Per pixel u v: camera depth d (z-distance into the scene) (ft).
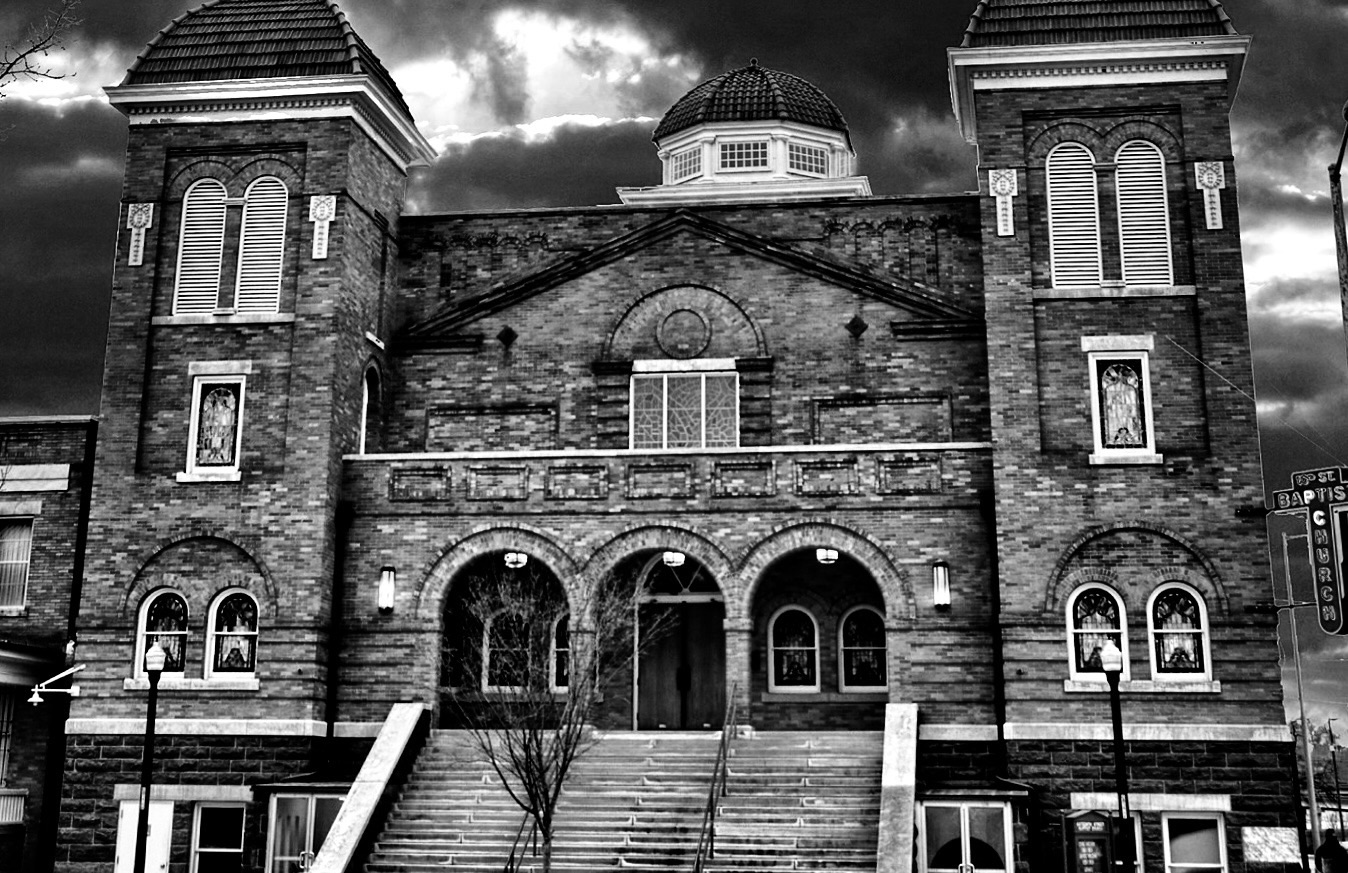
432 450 101.76
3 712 98.43
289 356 94.94
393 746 84.69
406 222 106.01
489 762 84.79
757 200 110.22
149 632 92.43
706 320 100.83
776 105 133.08
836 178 128.88
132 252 97.76
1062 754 83.92
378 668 91.56
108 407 95.50
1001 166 92.73
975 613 87.51
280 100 98.12
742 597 89.40
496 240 104.99
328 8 102.12
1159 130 92.48
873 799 79.00
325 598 91.66
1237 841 82.07
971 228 99.96
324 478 92.58
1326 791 182.29
